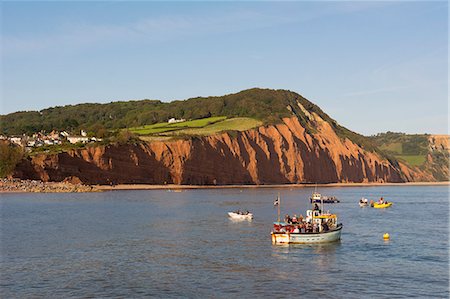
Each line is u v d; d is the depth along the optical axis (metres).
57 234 61.59
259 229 68.62
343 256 49.88
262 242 57.53
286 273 42.53
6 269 43.00
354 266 45.47
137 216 82.31
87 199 114.50
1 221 73.19
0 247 52.72
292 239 56.25
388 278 41.31
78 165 156.00
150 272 42.31
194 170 181.50
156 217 81.38
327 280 40.44
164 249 52.53
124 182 164.00
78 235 61.03
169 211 91.75
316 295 36.38
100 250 51.59
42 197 117.88
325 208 110.50
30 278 40.12
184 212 90.69
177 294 36.12
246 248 53.59
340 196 156.00
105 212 87.62
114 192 141.12
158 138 186.62
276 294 36.44
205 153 186.25
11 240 56.91
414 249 54.09
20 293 36.22
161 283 38.91
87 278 40.22
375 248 54.56
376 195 165.12
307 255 50.16
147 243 56.09
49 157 150.50
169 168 176.12
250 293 36.56
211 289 37.47
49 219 76.12
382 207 113.31
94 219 77.06
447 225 76.56
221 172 189.38
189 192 150.38
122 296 35.59
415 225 76.50
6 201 106.88
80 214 83.69
